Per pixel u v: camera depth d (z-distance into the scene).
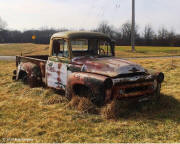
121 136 3.93
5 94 6.71
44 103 5.80
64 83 5.84
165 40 59.09
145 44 61.12
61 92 6.52
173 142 3.69
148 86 5.24
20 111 5.15
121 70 4.87
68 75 5.68
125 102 4.84
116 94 4.68
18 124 4.45
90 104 5.07
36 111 5.15
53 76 6.27
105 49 6.27
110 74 4.81
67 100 5.76
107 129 4.18
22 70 7.84
